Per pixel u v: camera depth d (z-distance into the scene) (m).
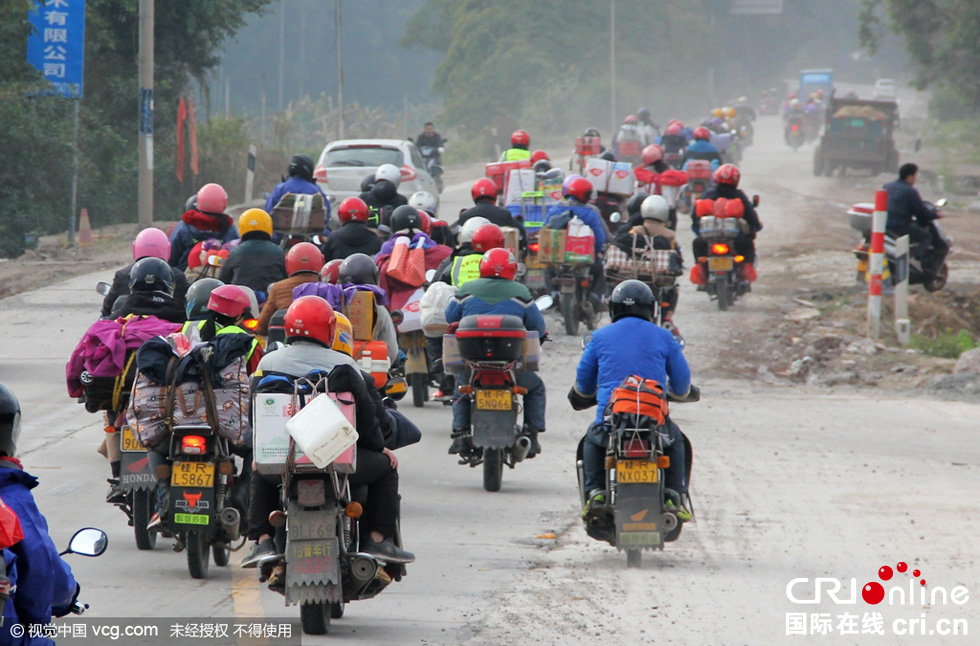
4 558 13.31
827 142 176.00
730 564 28.69
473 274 44.97
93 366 28.88
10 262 93.38
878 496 36.25
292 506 21.78
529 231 72.94
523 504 35.09
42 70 102.50
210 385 25.72
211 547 28.17
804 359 61.66
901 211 74.00
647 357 28.62
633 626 23.64
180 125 136.25
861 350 63.03
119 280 38.22
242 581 27.11
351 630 23.27
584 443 29.25
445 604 25.16
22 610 13.77
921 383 58.16
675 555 29.55
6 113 113.44
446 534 31.50
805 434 46.34
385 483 23.23
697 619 24.14
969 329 74.12
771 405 52.59
